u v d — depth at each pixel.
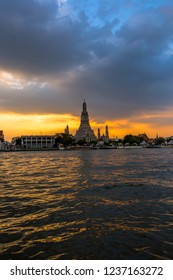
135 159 94.69
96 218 16.72
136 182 32.97
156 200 22.02
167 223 15.55
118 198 22.98
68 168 58.62
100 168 56.12
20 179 39.22
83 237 13.33
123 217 16.88
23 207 20.06
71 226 15.13
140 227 14.84
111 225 15.25
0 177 42.69
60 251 11.73
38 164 77.44
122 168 55.16
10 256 11.31
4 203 21.64
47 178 39.56
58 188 29.25
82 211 18.55
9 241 12.90
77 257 11.17
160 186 29.58
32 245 12.38
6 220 16.53
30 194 25.72
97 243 12.55
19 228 14.88
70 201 22.00
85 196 24.12
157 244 12.34
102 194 24.98
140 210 18.64
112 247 12.08
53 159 110.88
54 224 15.57
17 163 85.75
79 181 35.03
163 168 54.47
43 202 21.80
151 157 110.25
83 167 60.31
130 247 12.05
